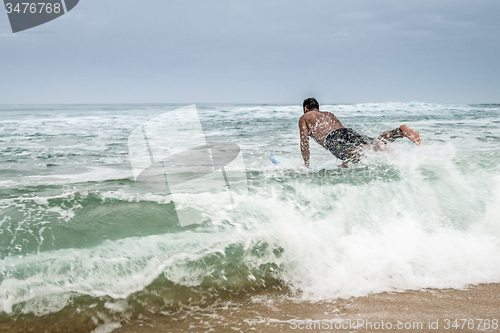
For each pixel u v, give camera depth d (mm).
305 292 1826
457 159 3861
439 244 2240
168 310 1637
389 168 3629
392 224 2434
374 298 1771
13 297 1587
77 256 1896
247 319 1580
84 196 2811
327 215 2518
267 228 2307
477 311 1638
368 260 2080
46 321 1502
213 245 2094
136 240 2092
